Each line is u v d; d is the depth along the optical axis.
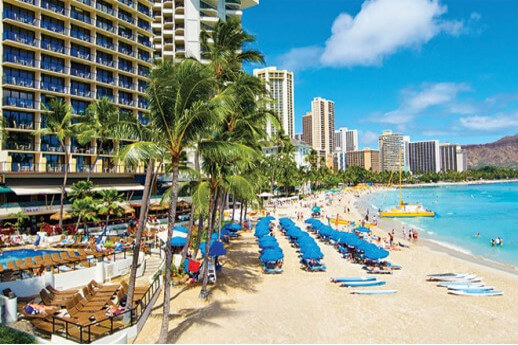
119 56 57.06
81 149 50.44
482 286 26.12
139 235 18.47
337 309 20.94
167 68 15.05
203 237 36.81
